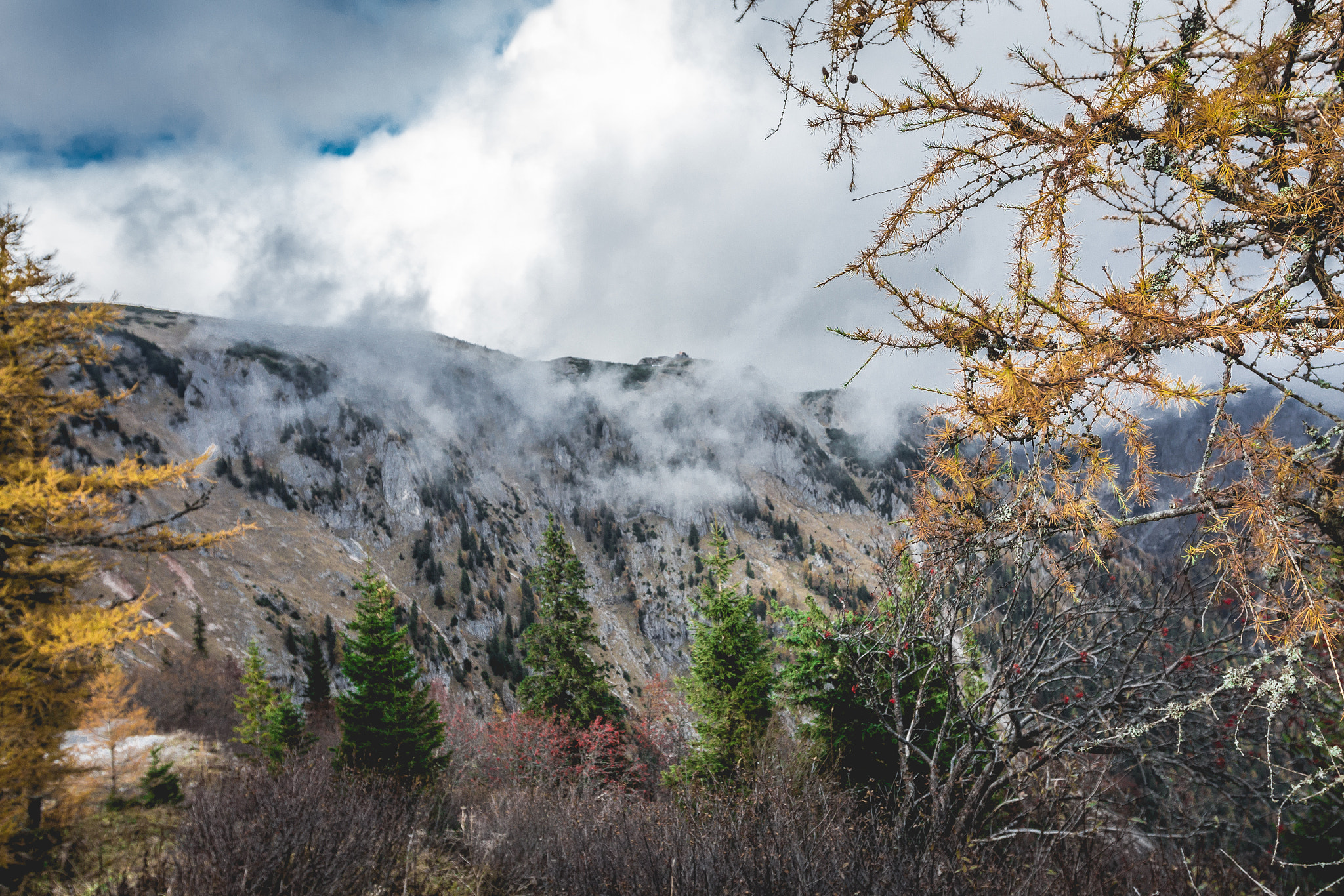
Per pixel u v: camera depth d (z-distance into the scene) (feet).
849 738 24.84
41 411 32.50
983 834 17.76
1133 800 16.83
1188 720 13.23
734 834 15.69
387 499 502.38
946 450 6.69
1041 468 5.83
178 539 31.89
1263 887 8.94
